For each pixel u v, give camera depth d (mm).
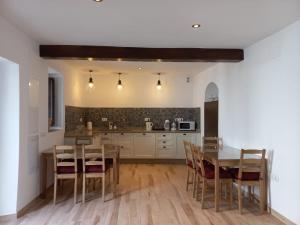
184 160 7523
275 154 3721
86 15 3105
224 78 5582
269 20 3250
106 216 3686
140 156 7469
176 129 7793
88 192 4750
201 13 3035
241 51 4652
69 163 4211
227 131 5426
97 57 4465
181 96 8047
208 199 4426
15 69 3588
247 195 4500
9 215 3535
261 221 3547
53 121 5781
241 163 3775
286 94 3471
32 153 4105
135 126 7977
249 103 4480
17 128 3574
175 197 4508
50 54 4375
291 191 3371
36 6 2840
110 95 7922
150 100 8000
